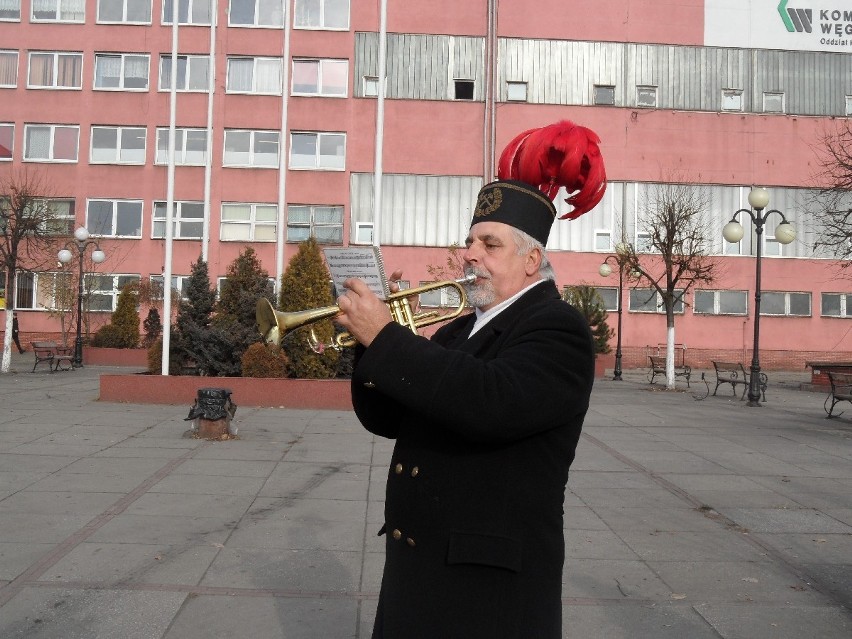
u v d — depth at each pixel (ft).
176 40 50.29
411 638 6.33
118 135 103.55
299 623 13.58
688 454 32.71
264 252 102.32
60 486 23.70
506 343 6.61
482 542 6.25
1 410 41.45
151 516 20.43
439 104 102.73
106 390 45.80
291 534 19.06
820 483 26.86
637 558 17.89
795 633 13.69
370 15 102.83
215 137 102.68
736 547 18.93
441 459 6.50
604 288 104.73
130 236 103.14
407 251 102.37
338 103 102.37
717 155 105.09
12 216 72.95
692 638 13.42
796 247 105.91
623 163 104.22
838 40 106.42
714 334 105.50
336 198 102.42
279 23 102.94
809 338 105.81
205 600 14.55
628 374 94.22
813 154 105.40
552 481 6.52
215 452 30.40
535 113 103.86
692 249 77.05
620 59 104.99
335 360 47.24
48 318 104.27
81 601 14.33
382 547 18.12
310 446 32.37
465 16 103.35
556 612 6.55
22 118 103.50
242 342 49.03
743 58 106.01
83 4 104.47
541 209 7.31
